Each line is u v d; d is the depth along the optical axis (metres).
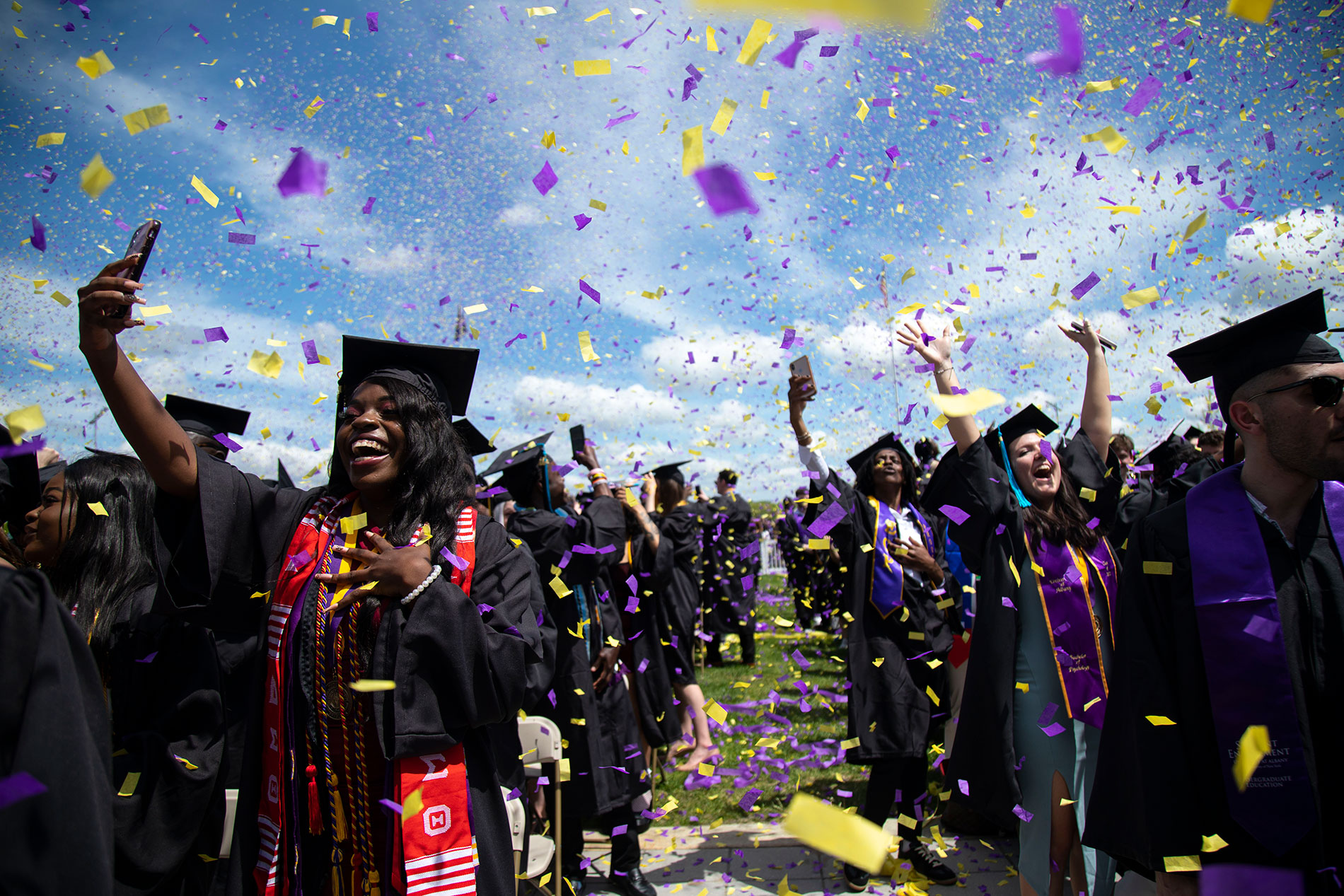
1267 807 1.61
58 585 2.23
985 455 2.91
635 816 3.86
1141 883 2.50
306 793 1.60
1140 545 1.93
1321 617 1.68
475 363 1.99
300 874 1.56
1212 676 1.71
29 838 1.11
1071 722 2.65
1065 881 2.71
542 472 4.28
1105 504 3.10
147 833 2.04
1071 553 2.81
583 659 3.84
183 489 1.71
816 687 8.20
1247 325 1.82
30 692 1.17
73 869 1.13
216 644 2.85
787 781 5.20
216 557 1.66
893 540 3.96
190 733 2.18
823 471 4.24
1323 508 1.75
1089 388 3.27
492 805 1.68
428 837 1.53
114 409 1.57
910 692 3.74
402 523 1.72
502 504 4.07
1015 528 2.85
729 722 6.70
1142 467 4.67
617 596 4.86
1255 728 1.48
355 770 1.60
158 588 1.68
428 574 1.62
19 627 1.18
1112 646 2.70
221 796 2.24
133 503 2.34
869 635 3.85
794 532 11.81
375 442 1.74
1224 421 2.09
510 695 1.64
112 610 2.22
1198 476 4.02
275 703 1.64
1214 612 1.73
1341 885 1.56
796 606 12.18
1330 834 1.60
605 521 4.02
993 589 2.82
